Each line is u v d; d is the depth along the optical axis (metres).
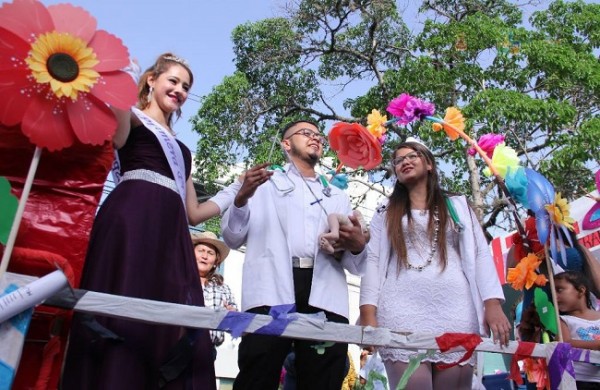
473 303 3.15
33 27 2.00
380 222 3.40
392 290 3.18
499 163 3.52
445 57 11.18
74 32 2.07
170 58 2.90
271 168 3.34
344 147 3.49
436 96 10.71
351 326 2.49
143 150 2.52
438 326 3.06
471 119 9.95
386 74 11.25
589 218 5.54
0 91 1.95
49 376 2.05
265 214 3.16
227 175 11.60
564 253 3.35
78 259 2.11
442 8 12.18
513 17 11.95
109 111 2.10
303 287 3.06
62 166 2.14
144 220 2.38
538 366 3.04
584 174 10.26
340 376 3.01
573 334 3.63
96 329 2.12
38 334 2.10
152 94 2.83
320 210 3.23
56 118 2.03
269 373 2.93
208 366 2.43
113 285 2.26
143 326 2.27
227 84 11.45
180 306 2.14
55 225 2.10
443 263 3.15
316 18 12.16
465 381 3.06
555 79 10.75
